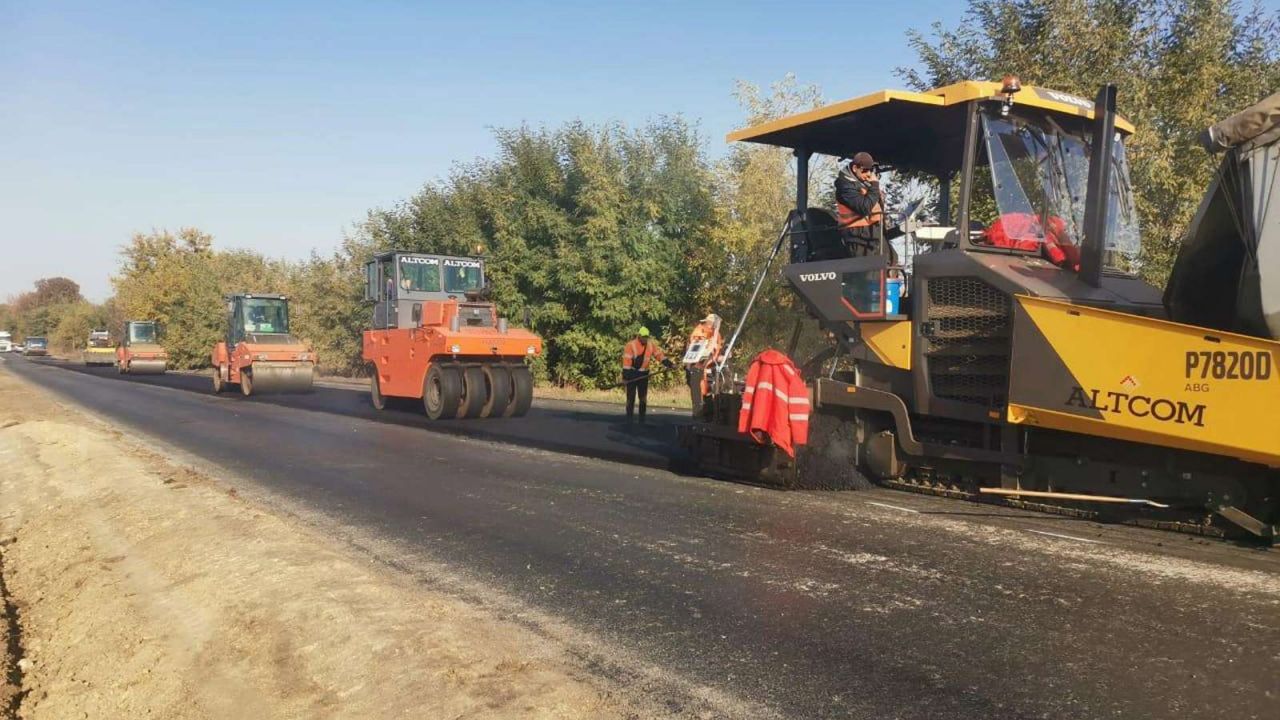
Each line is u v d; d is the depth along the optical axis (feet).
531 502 26.18
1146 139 43.16
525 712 11.62
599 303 78.28
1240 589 16.16
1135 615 14.92
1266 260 18.15
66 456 39.58
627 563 19.12
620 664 13.38
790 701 11.98
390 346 55.93
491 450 38.06
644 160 81.10
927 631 14.44
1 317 449.48
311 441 42.42
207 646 15.12
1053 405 20.56
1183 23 46.75
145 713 13.14
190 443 42.63
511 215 87.92
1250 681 12.23
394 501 26.91
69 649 16.46
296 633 14.87
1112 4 48.42
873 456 25.94
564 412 56.29
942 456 23.97
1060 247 23.75
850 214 26.68
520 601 16.62
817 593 16.61
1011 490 22.39
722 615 15.56
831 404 26.73
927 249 25.55
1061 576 17.16
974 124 23.34
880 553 19.19
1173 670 12.65
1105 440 20.70
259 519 23.72
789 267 28.45
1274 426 17.26
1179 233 43.16
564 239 83.15
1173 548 19.07
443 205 98.58
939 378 23.91
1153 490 20.01
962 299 23.20
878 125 26.81
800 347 29.37
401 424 49.67
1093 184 22.18
